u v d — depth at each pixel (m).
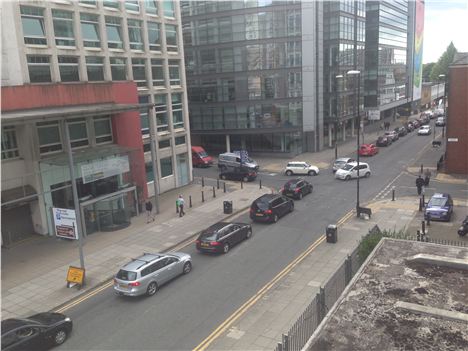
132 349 14.55
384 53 82.19
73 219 21.00
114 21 32.25
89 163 26.98
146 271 18.41
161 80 37.16
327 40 59.47
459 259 12.01
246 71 54.00
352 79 65.94
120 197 28.95
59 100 26.25
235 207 32.28
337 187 38.00
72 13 28.64
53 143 27.36
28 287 20.09
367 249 17.48
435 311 9.26
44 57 27.11
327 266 20.84
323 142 61.59
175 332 15.51
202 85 56.72
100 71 31.06
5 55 24.53
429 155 51.56
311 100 54.53
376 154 54.69
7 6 24.44
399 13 90.69
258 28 52.59
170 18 37.25
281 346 11.37
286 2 51.62
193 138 61.41
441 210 26.78
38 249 24.83
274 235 25.92
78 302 18.47
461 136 40.09
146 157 35.91
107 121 30.92
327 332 8.93
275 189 38.12
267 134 56.72
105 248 24.75
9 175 25.34
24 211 26.70
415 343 8.34
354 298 10.37
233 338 14.89
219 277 20.16
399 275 11.55
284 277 19.83
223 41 54.12
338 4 58.03
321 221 28.34
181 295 18.47
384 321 9.21
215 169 49.09
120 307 17.69
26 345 14.09
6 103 23.36
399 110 102.94
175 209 32.16
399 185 37.69
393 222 27.36
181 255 20.81
